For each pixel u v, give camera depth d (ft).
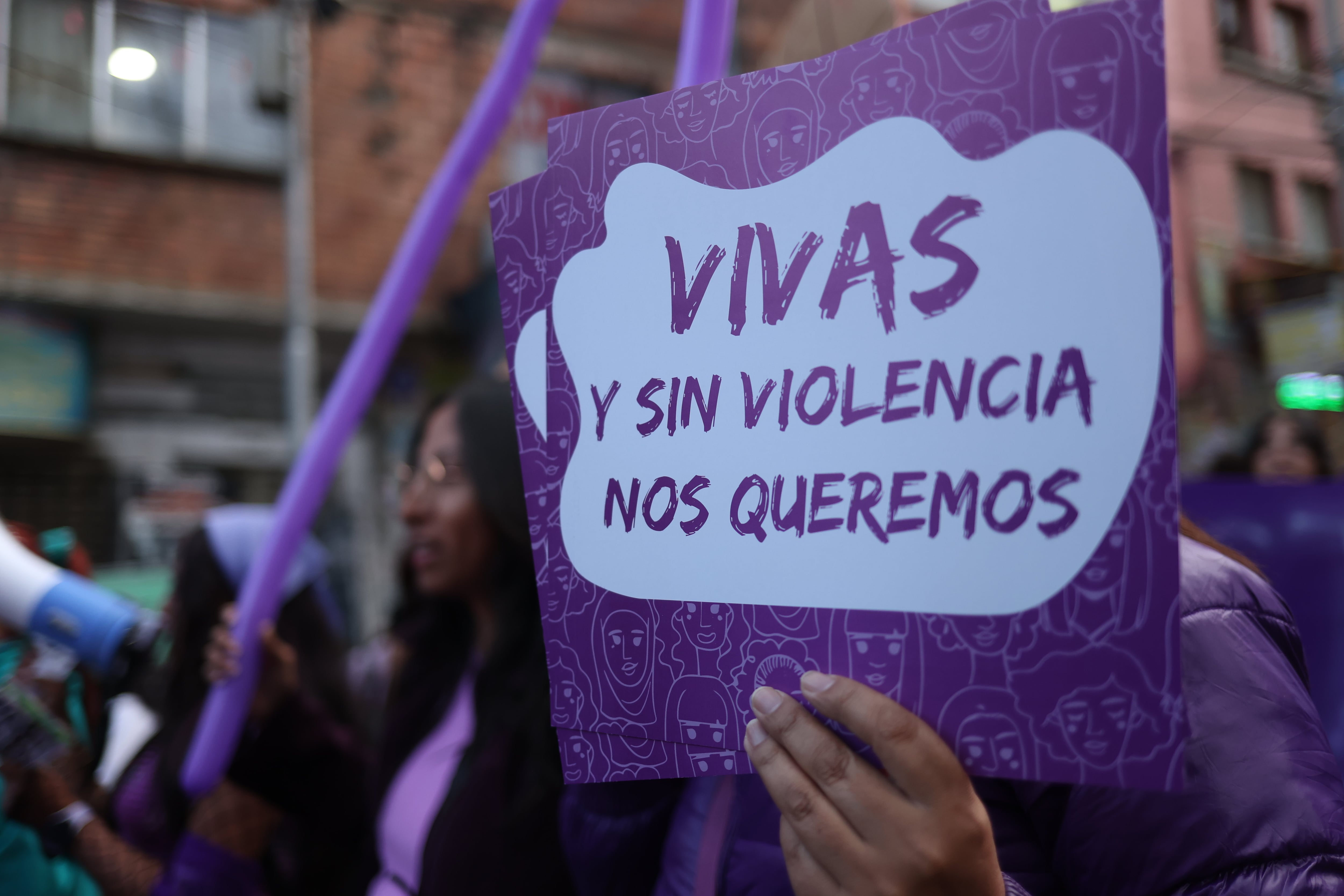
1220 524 3.60
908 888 1.36
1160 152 1.29
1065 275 1.35
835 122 1.54
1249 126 12.62
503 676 3.18
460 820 3.01
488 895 2.87
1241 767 1.50
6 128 16.55
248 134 18.24
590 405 1.78
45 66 16.78
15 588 3.45
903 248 1.47
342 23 18.94
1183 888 1.51
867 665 1.47
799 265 1.57
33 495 17.19
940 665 1.42
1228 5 12.23
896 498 1.47
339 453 3.92
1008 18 1.39
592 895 2.58
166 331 18.13
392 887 3.58
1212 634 1.60
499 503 3.34
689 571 1.66
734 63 19.36
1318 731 1.56
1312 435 8.73
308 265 18.43
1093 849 1.61
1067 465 1.34
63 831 3.68
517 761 3.02
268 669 3.99
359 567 18.97
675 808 2.50
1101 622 1.31
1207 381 15.58
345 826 4.10
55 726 3.54
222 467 18.62
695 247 1.67
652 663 1.69
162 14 17.52
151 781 4.51
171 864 3.80
